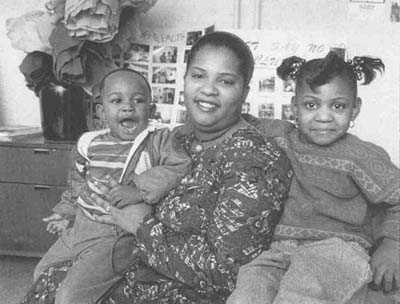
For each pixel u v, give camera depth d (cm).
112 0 211
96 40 216
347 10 238
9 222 234
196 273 120
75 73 218
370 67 150
